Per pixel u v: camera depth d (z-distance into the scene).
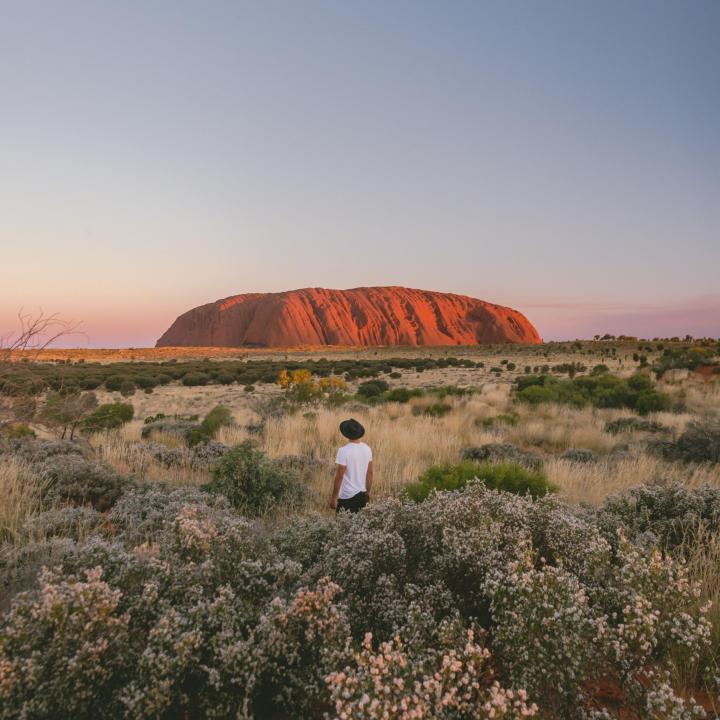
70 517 4.69
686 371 32.62
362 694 1.87
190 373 52.75
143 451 8.91
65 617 2.14
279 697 2.32
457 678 2.13
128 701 2.01
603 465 9.17
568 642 2.15
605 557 3.03
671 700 1.93
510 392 26.88
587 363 61.41
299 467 8.62
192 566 2.86
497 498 3.79
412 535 3.42
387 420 14.91
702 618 2.43
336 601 2.98
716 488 5.30
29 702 1.95
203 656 2.41
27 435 9.38
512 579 2.43
